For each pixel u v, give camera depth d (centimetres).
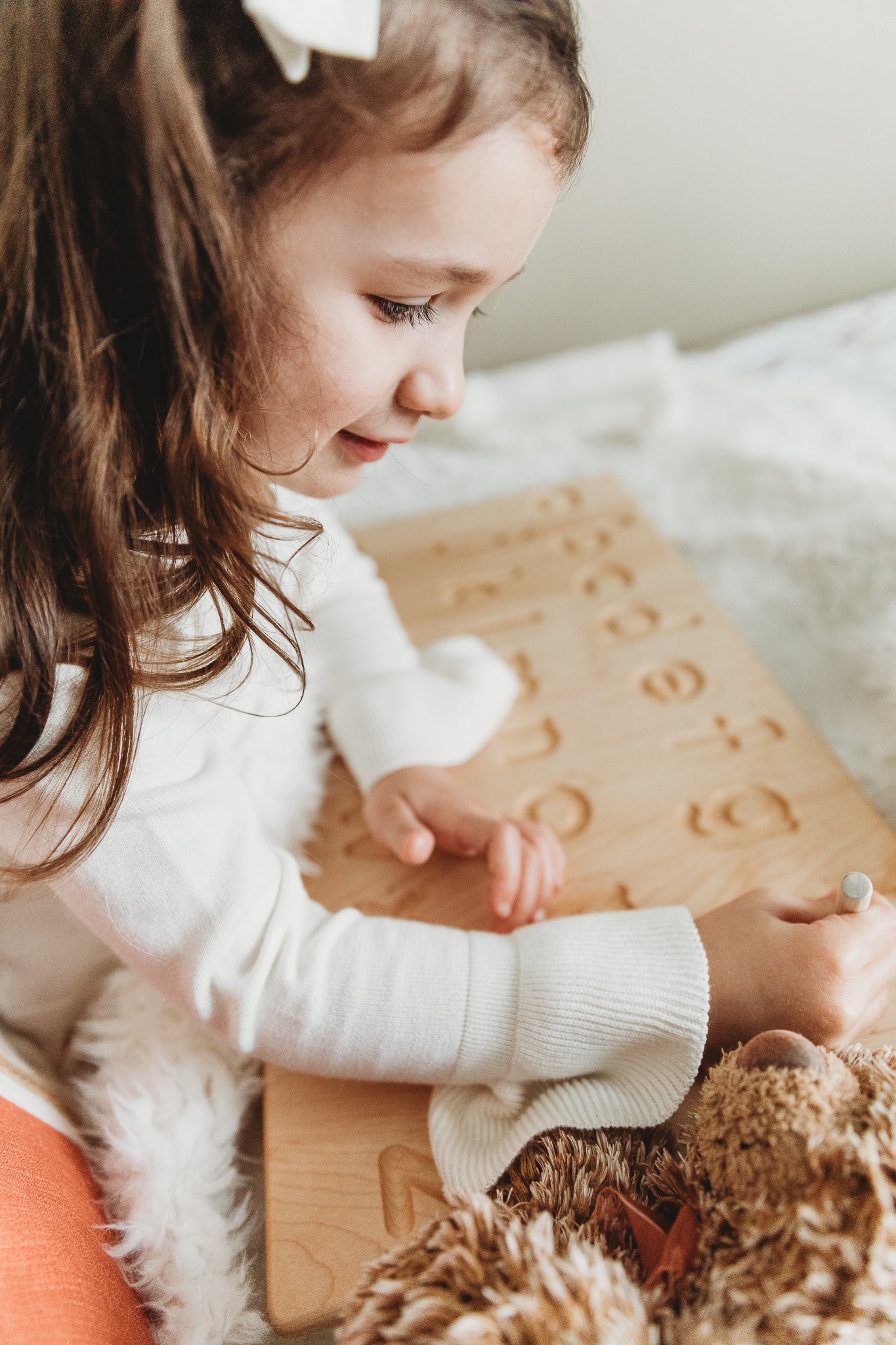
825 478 98
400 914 62
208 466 42
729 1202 34
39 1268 39
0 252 39
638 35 97
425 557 91
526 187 40
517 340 122
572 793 67
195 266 38
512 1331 31
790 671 83
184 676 48
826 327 116
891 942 48
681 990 47
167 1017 58
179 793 49
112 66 36
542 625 82
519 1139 47
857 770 74
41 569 43
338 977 49
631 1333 31
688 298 119
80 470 40
